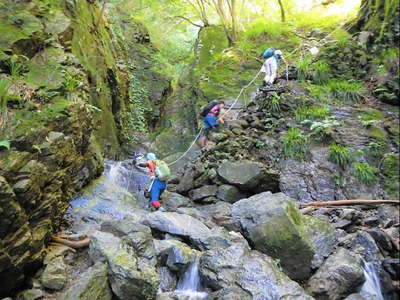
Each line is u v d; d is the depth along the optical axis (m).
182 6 16.64
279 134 8.38
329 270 5.08
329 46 10.68
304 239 5.24
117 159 10.09
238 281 4.48
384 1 10.64
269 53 10.23
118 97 11.26
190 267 4.86
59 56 6.31
